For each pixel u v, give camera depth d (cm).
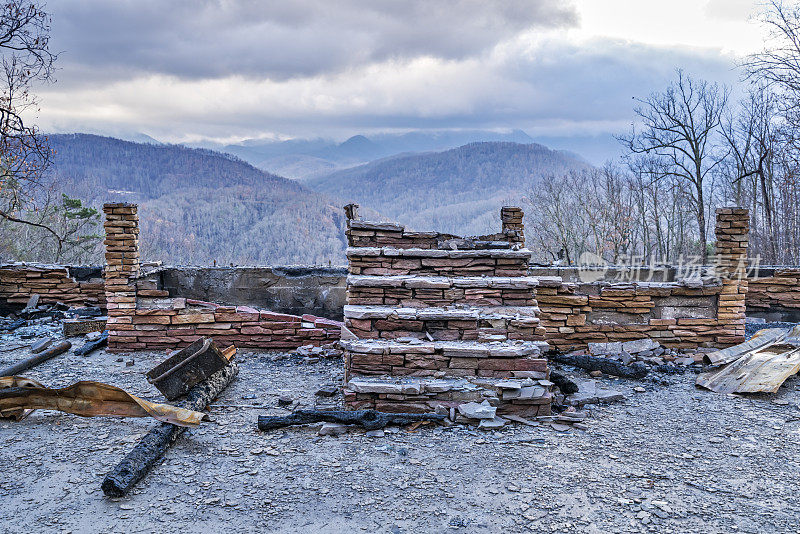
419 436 643
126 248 977
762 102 2762
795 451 612
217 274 1109
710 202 3444
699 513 484
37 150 1462
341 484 530
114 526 456
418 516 477
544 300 992
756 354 894
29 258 2611
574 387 787
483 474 552
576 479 543
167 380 705
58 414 686
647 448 618
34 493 504
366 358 726
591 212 3919
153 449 562
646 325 997
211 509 484
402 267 815
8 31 1368
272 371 897
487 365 722
